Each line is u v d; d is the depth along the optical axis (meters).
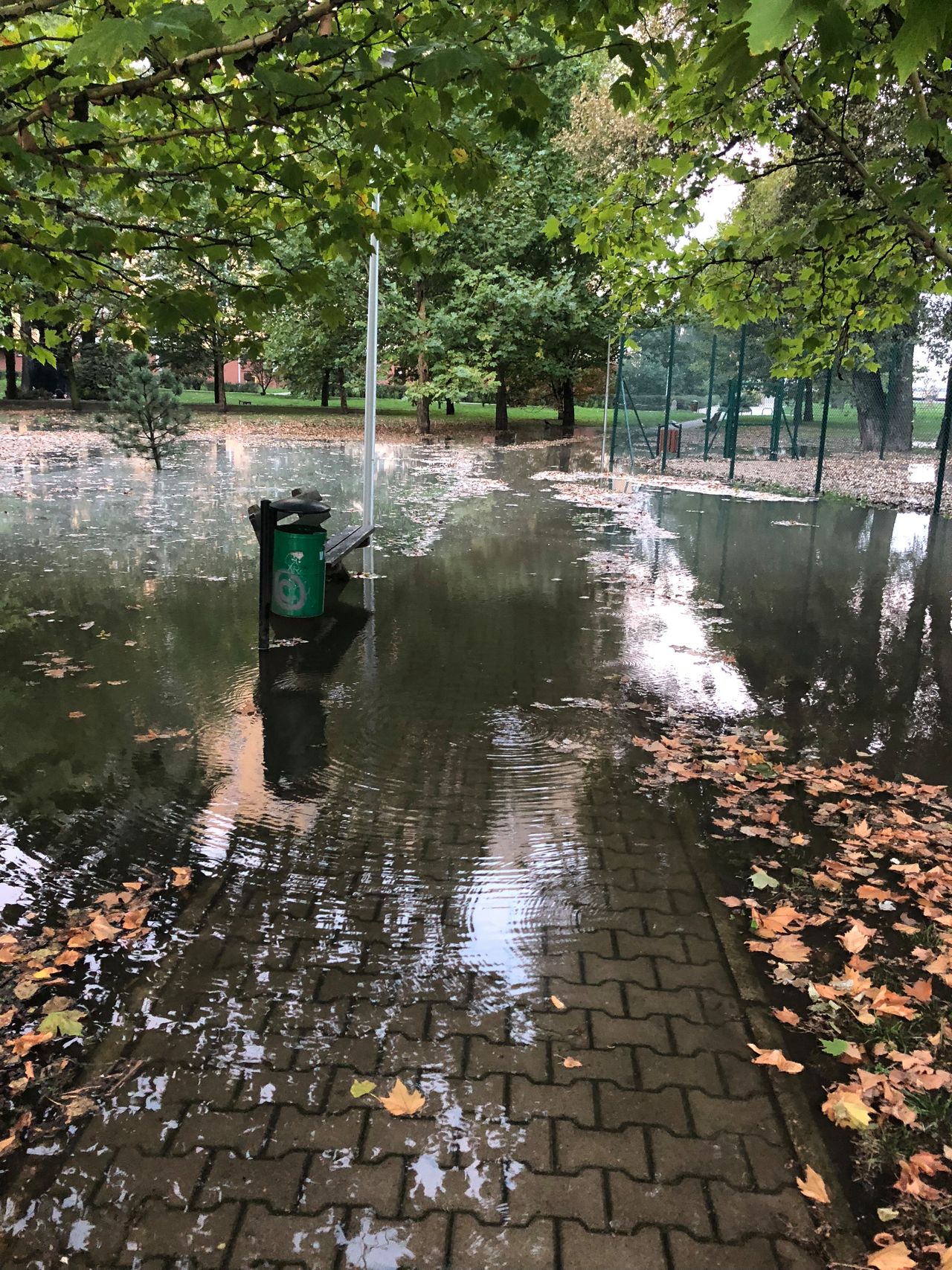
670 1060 2.70
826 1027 2.88
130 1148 2.34
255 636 7.27
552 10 3.09
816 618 8.50
